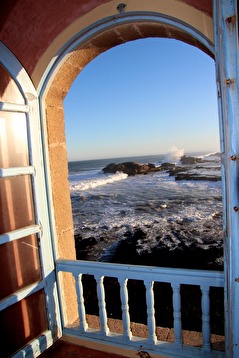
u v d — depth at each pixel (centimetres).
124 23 202
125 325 223
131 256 1048
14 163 217
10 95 214
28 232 224
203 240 1138
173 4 178
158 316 564
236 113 129
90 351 242
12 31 199
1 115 208
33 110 232
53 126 253
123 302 221
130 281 708
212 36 173
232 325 146
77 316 275
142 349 218
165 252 1049
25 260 225
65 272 261
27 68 223
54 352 253
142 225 1441
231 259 141
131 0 187
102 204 2034
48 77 229
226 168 141
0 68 207
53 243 247
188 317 548
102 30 209
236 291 142
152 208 1803
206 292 194
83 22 206
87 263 232
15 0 184
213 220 1437
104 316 231
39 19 197
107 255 1083
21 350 216
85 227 1488
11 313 214
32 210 232
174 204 1853
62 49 219
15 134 219
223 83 131
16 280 217
